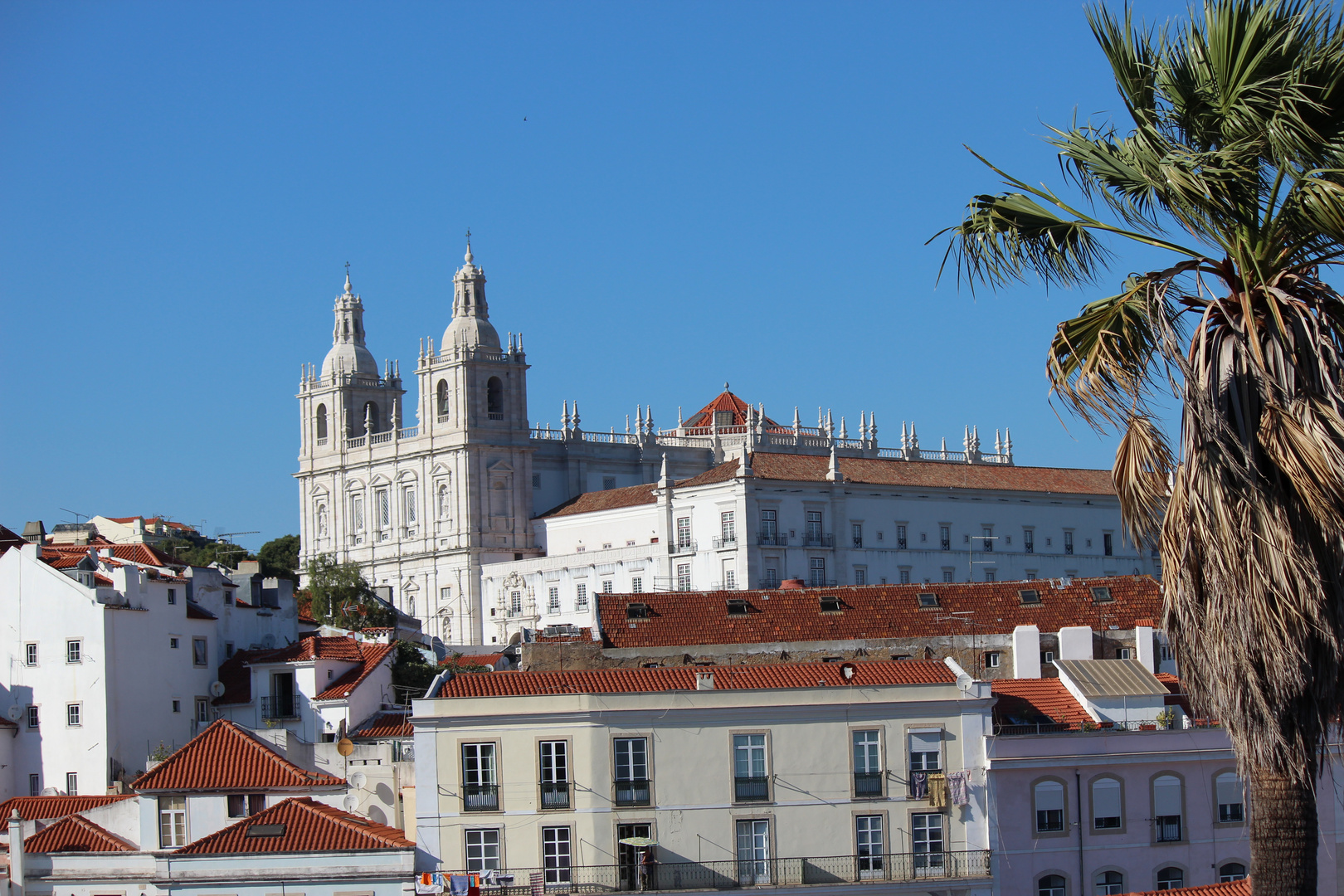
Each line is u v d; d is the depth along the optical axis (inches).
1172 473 985.5
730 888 2452.0
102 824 2758.4
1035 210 999.6
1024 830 2492.6
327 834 2466.8
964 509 7731.3
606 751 2472.9
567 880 2443.4
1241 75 909.8
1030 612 3467.0
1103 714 2812.5
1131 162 954.7
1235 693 921.5
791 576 7298.2
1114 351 994.7
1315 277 971.9
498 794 2463.1
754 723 2497.5
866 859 2484.0
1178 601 944.9
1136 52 960.3
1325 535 902.4
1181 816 2514.8
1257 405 940.0
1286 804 936.3
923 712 2519.7
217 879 2436.0
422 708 2479.1
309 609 7057.1
